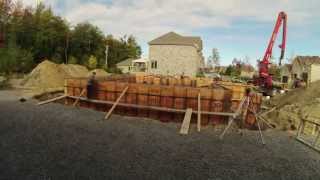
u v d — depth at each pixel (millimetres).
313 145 14773
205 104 20109
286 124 20312
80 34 76375
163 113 20469
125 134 14828
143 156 11711
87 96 22500
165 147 13094
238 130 17547
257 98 21109
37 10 68750
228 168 11062
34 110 19391
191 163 11305
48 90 28344
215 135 16109
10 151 11258
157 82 33094
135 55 109938
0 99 23344
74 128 15352
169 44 59281
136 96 21391
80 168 10078
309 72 59094
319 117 21766
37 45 65000
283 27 42594
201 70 76438
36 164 10148
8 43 56531
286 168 11508
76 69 42812
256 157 12617
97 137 13953
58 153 11391
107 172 9906
